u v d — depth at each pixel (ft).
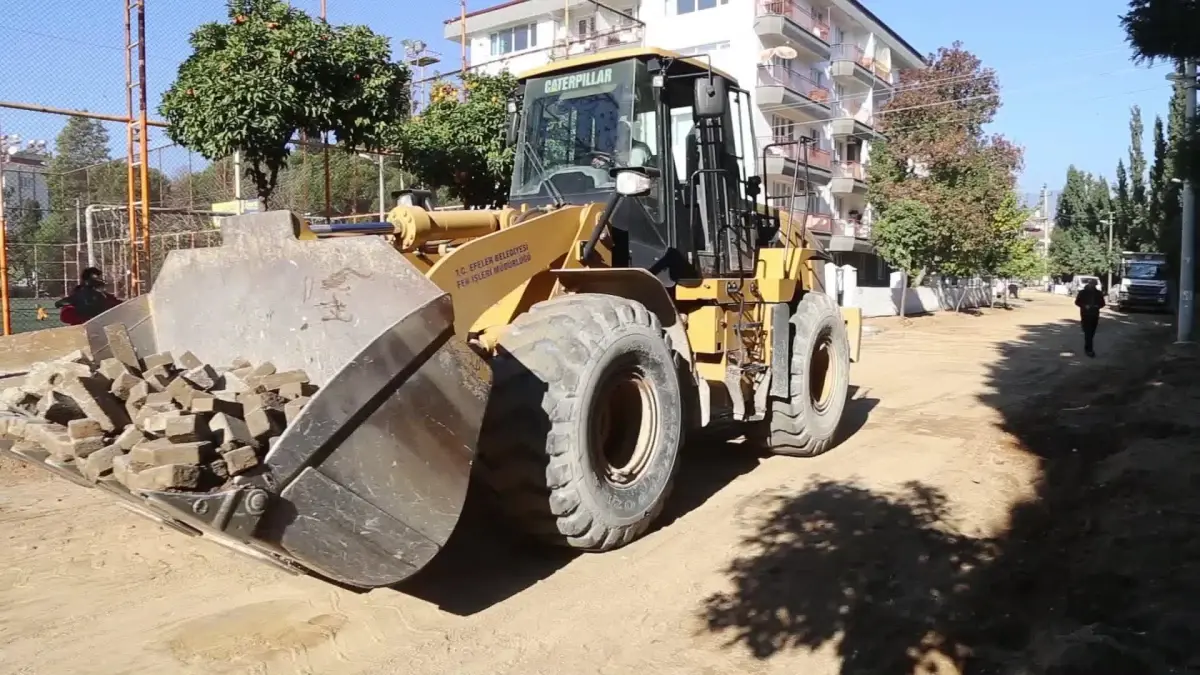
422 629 13.19
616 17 105.40
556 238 16.97
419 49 54.44
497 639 12.91
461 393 12.21
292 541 10.65
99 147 37.29
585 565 15.67
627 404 16.87
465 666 12.11
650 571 15.40
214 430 10.41
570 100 19.99
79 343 24.75
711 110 17.97
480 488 15.85
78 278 39.65
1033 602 14.05
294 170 43.88
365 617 13.55
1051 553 16.12
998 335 69.67
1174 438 24.68
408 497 11.61
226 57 28.12
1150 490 19.39
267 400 11.30
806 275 25.00
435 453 11.89
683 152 20.42
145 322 15.35
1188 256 57.06
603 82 19.56
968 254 88.17
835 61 115.34
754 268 22.80
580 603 14.12
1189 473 20.35
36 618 13.47
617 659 12.35
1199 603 13.07
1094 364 47.55
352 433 11.09
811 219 97.81
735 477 21.67
